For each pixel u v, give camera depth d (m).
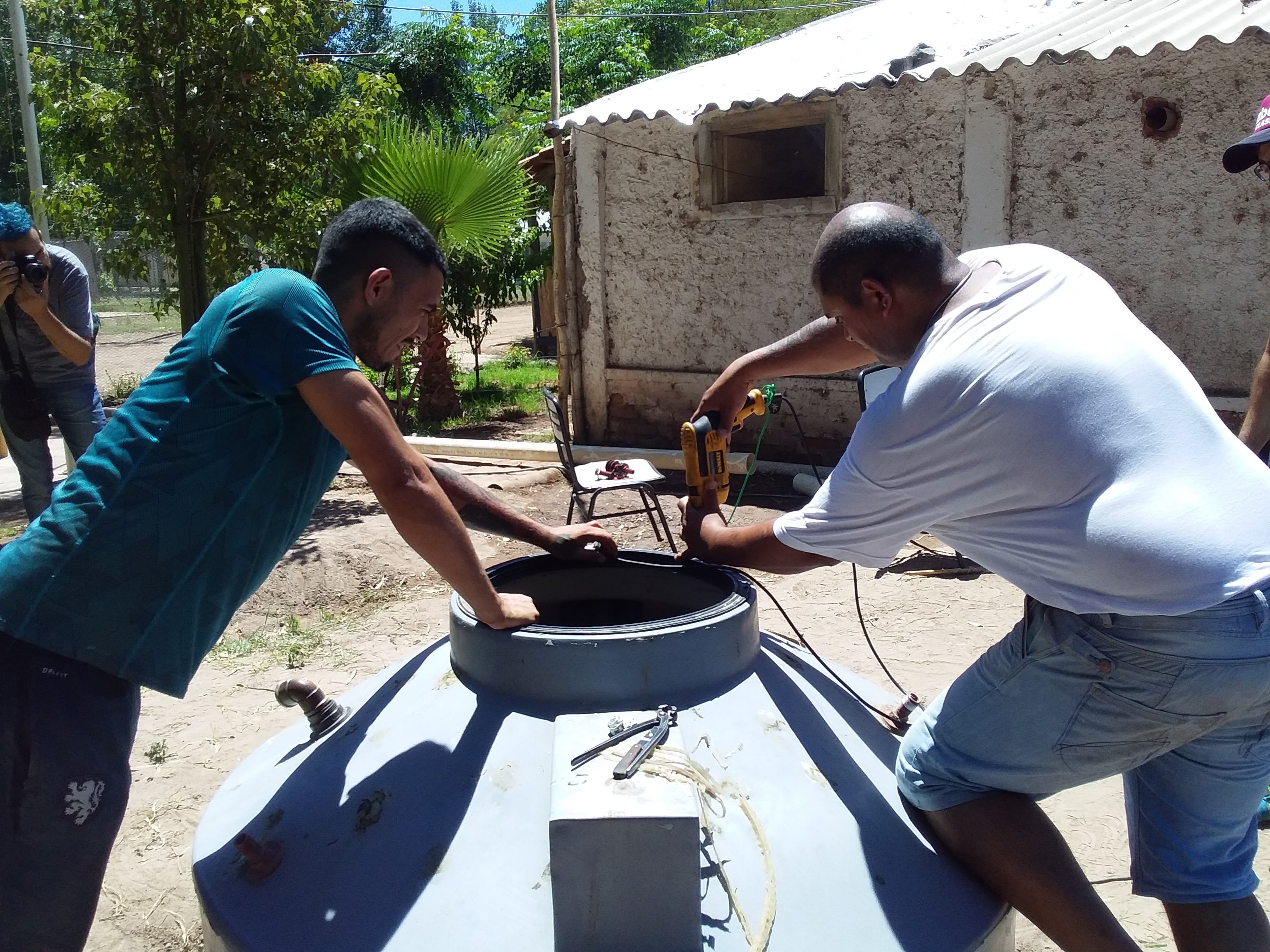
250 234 7.08
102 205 7.25
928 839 1.79
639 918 1.41
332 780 1.81
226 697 4.03
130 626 1.73
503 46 23.58
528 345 18.11
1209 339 6.13
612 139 7.85
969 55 6.55
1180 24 5.96
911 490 1.72
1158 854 1.85
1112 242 6.32
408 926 1.50
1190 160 6.01
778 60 7.98
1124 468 1.61
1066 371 1.63
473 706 1.80
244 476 1.73
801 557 1.93
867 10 9.13
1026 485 1.64
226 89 6.63
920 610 4.82
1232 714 1.67
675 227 7.74
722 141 7.56
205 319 1.75
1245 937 1.82
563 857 1.39
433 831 1.61
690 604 2.17
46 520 1.77
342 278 1.79
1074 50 5.77
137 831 3.11
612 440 8.40
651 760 1.52
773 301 7.45
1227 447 1.71
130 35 6.54
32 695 1.71
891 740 2.06
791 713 1.85
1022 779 1.72
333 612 5.01
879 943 1.52
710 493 2.18
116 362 16.19
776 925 1.49
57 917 1.76
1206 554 1.58
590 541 2.21
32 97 6.95
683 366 7.93
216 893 1.69
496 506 2.22
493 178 9.13
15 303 4.56
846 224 1.81
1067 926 1.64
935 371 1.67
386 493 1.69
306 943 1.53
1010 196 6.58
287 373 1.67
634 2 23.16
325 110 8.62
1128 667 1.63
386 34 25.61
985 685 1.76
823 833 1.64
